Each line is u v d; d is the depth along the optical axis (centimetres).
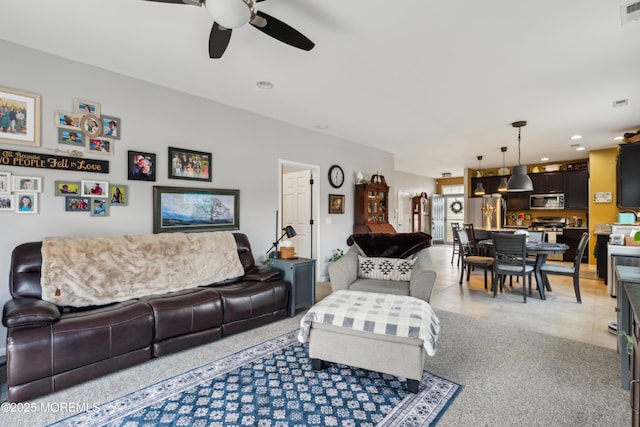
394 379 220
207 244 330
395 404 191
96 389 205
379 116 435
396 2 200
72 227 284
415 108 400
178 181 351
